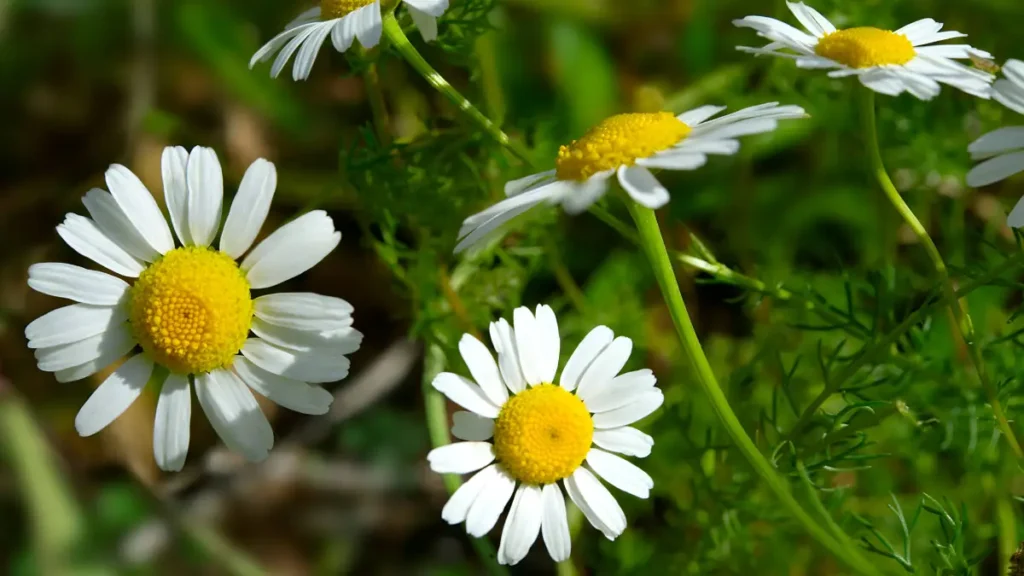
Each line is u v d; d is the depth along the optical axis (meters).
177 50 0.34
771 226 0.32
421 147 0.29
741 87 0.32
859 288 0.28
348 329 0.25
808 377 0.30
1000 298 0.30
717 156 0.32
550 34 0.33
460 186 0.29
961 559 0.26
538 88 0.33
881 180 0.26
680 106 0.32
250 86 0.34
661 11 0.33
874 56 0.26
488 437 0.25
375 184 0.29
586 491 0.25
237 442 0.25
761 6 0.33
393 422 0.32
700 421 0.30
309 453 0.32
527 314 0.25
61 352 0.25
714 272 0.27
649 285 0.31
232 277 0.25
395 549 0.31
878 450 0.29
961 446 0.28
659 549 0.29
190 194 0.26
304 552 0.31
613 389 0.25
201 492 0.31
